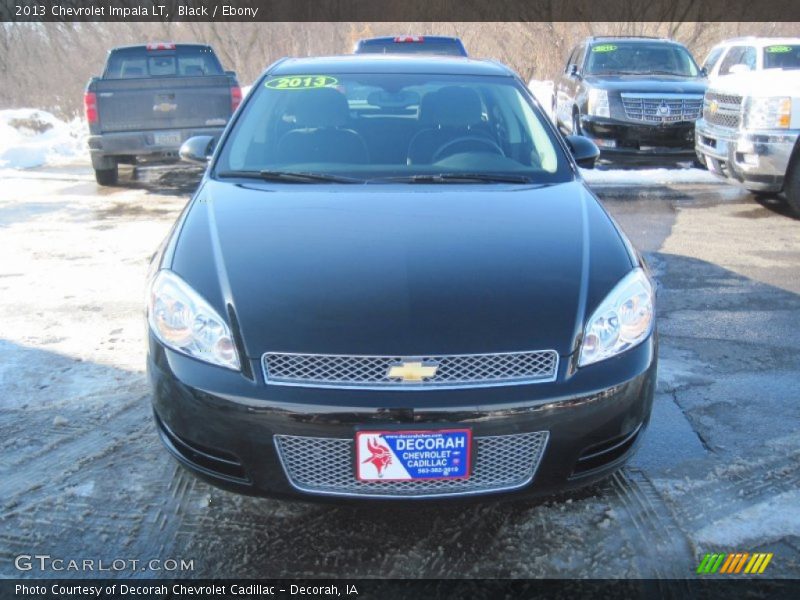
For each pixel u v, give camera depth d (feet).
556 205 10.71
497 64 14.98
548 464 8.06
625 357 8.39
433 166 12.10
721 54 36.11
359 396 7.68
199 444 8.19
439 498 7.97
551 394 7.86
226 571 8.36
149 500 9.55
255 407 7.79
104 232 22.89
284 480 8.00
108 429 11.20
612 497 9.62
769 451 10.68
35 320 15.43
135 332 14.80
